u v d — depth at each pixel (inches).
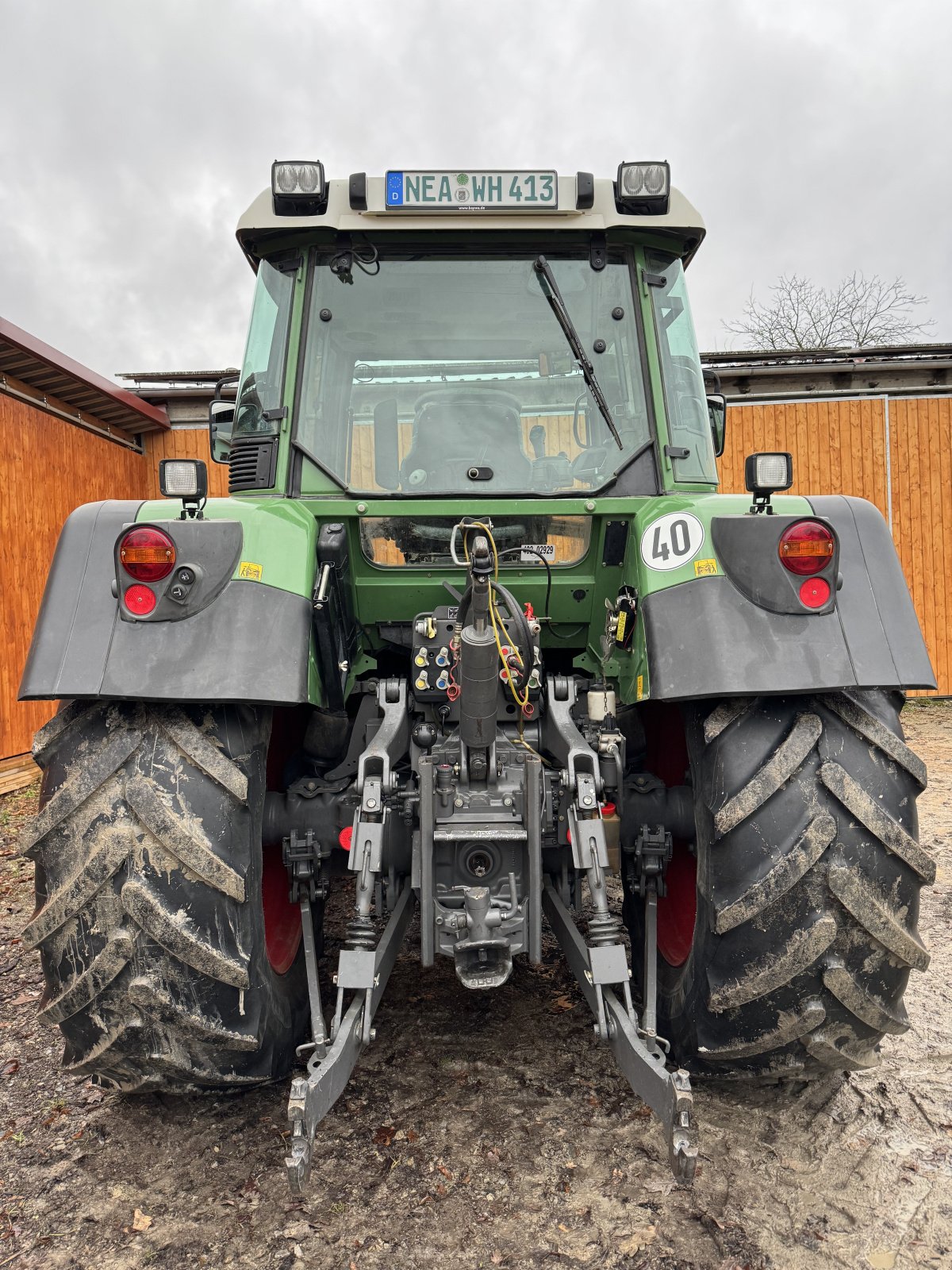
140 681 79.6
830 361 442.0
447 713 100.9
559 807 92.7
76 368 318.7
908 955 80.7
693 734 88.0
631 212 111.3
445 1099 100.3
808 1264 75.3
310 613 89.7
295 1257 77.4
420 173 109.3
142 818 77.8
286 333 112.4
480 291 113.7
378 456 111.3
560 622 113.3
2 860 205.5
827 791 80.2
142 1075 83.0
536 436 112.4
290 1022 95.0
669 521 92.7
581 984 88.5
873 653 82.3
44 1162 91.3
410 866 98.3
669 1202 83.0
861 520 90.7
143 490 413.4
